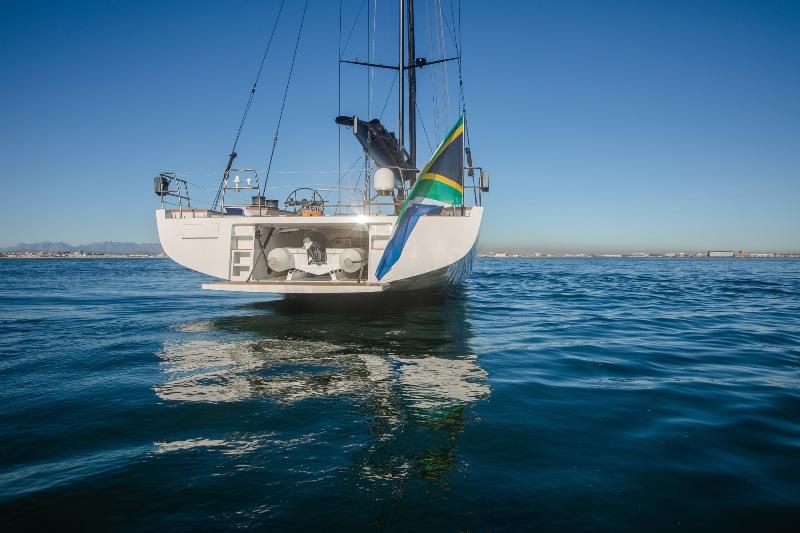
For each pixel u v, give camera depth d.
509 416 3.32
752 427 3.19
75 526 1.93
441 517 2.02
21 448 2.70
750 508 2.16
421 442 2.83
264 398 3.68
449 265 7.74
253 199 9.20
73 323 7.99
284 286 7.51
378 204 8.74
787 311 10.76
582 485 2.34
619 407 3.58
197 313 9.43
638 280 25.80
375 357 5.25
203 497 2.17
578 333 7.29
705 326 8.26
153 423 3.11
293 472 2.42
